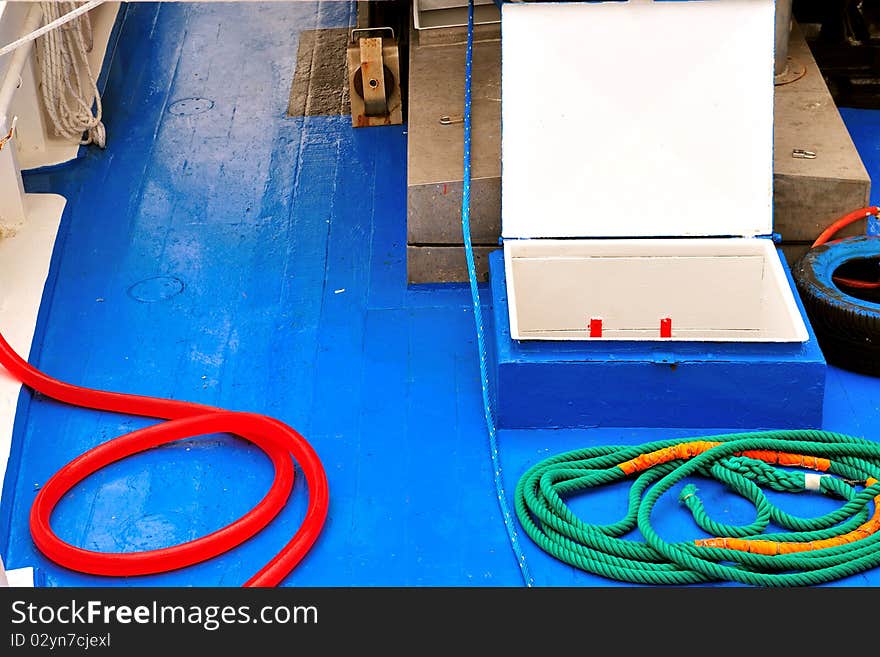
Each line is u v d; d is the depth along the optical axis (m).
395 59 6.05
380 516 3.93
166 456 4.20
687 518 3.90
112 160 5.97
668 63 4.61
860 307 4.36
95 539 3.88
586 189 4.61
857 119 6.12
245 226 5.50
